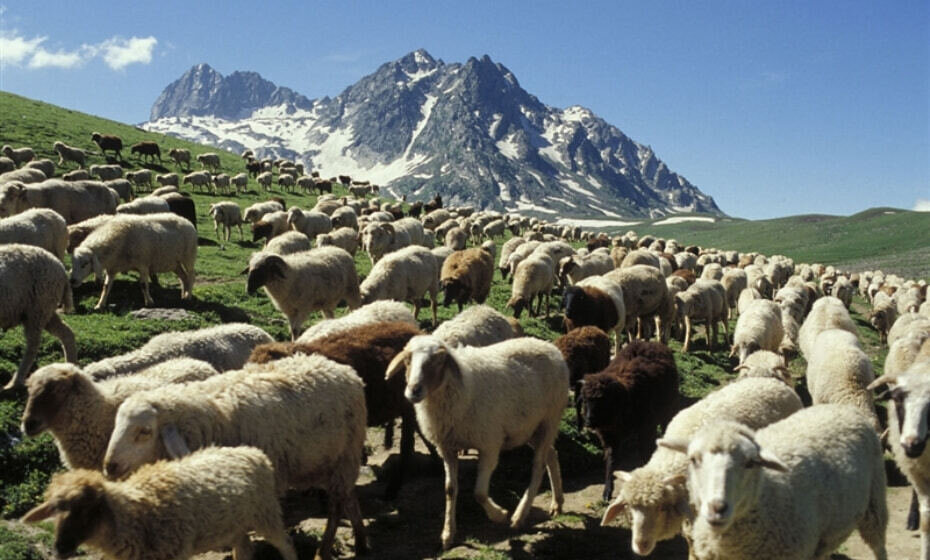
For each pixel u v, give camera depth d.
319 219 34.72
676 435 8.95
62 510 6.25
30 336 12.61
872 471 7.93
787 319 20.67
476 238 49.31
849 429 7.87
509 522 10.25
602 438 11.47
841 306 17.78
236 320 18.86
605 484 11.31
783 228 162.62
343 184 78.06
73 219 25.77
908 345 13.84
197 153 69.50
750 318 18.27
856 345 13.23
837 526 7.44
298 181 63.28
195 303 19.59
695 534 7.23
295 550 8.86
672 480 7.30
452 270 21.80
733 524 6.83
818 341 14.02
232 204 34.44
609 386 11.02
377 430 13.84
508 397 9.94
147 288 18.77
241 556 7.67
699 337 25.59
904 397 8.40
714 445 6.34
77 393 8.43
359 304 18.89
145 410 7.68
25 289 12.39
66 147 50.19
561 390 10.84
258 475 7.55
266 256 16.47
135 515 6.58
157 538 6.68
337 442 8.97
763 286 35.78
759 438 7.68
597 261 27.17
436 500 11.02
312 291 17.41
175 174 49.09
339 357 10.42
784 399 9.69
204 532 6.99
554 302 26.72
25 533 8.67
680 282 27.22
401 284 19.81
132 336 15.61
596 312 18.30
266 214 34.53
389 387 10.85
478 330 13.23
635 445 13.95
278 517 7.84
